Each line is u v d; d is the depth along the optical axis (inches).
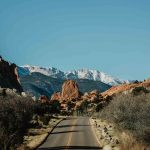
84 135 2223.2
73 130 2586.1
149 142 1514.5
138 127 1593.3
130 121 1982.0
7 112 1595.7
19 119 1711.4
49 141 1932.8
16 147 1470.2
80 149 1593.3
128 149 1352.1
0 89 2849.4
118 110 2121.1
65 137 2126.0
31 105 2559.1
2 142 1348.4
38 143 1788.9
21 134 1630.2
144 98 2218.3
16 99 2139.5
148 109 1701.5
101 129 2566.4
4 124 1497.3
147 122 1612.9
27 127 2052.2
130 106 2065.7
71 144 1776.6
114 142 1663.4
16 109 1779.0
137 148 1310.3
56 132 2463.1
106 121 3206.2
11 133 1492.4
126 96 2459.4
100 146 1684.3
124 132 1786.4
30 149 1549.0
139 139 1540.4
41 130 2500.0
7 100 1908.2
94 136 2153.1
